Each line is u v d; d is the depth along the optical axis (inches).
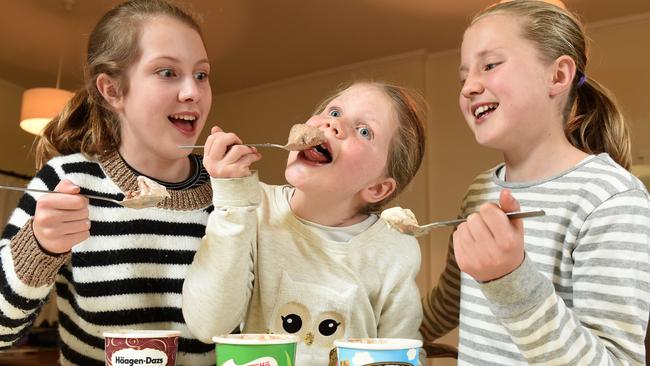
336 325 39.2
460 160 151.1
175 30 42.6
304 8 133.2
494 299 28.8
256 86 185.6
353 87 45.7
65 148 46.7
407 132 45.2
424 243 149.5
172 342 29.5
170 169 45.4
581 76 42.3
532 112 38.1
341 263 40.7
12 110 184.9
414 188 151.7
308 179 38.9
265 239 40.4
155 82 41.6
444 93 156.3
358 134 41.2
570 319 29.1
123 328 41.9
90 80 45.4
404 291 42.5
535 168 39.8
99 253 42.1
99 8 133.7
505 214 27.6
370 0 129.6
